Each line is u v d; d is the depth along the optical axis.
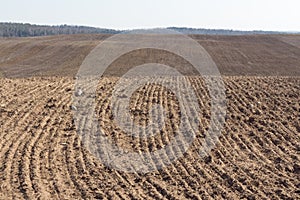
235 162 10.18
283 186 8.74
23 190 8.41
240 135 12.39
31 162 9.90
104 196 8.24
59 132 12.36
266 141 11.82
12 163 9.80
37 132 12.24
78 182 8.90
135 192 8.46
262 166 9.90
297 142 11.67
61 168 9.65
